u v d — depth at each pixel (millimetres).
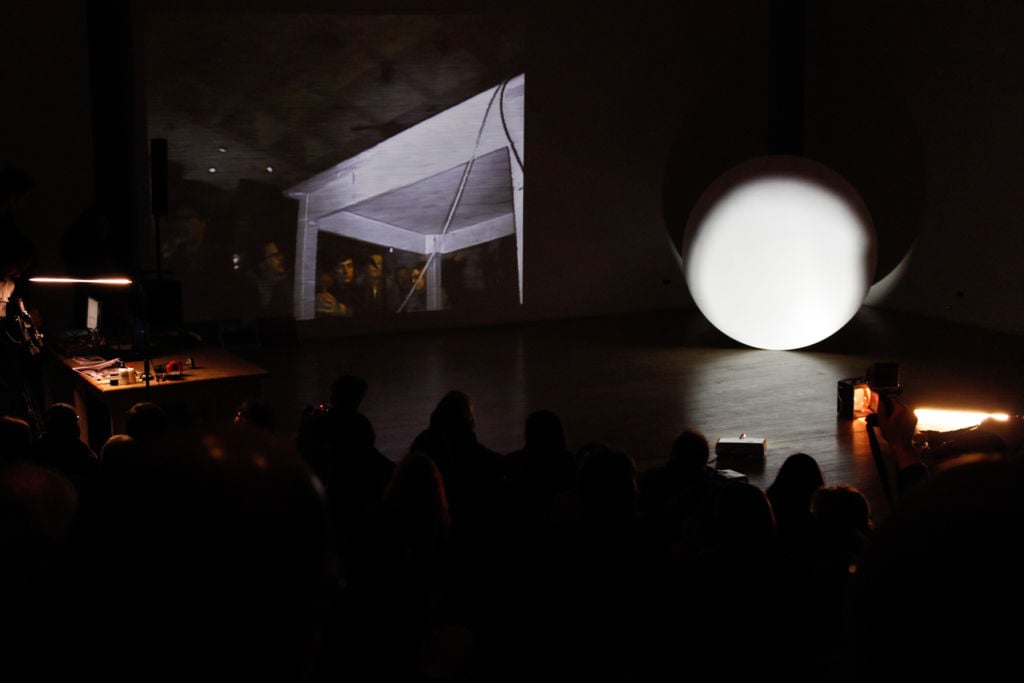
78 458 4125
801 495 3904
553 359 9289
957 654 515
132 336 6527
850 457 6648
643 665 3307
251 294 9570
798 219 9062
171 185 9094
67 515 1276
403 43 9680
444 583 3564
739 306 9312
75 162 8609
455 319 10523
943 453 4738
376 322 10148
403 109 9820
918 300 11156
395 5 9570
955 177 10578
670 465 4250
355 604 3053
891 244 11352
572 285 11055
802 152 11008
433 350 9570
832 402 7930
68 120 8539
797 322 9250
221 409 6594
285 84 9320
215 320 9461
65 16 8398
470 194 10297
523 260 10734
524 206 10609
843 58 11500
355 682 3012
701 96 11266
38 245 8586
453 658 3094
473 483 4258
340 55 9461
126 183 8602
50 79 8430
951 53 10430
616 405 7867
